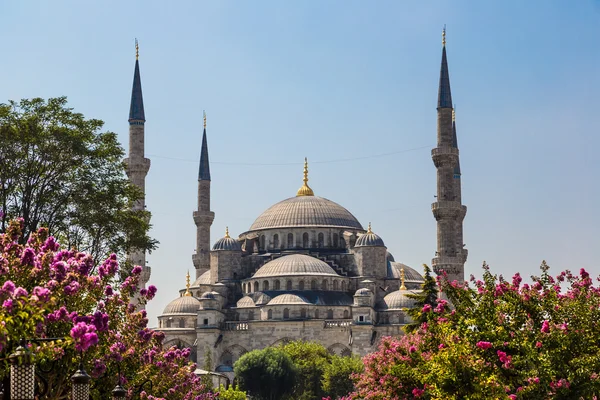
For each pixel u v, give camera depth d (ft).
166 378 192.85
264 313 642.63
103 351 144.15
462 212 638.94
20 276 132.67
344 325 633.61
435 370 158.51
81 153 263.90
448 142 571.69
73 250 152.15
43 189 261.03
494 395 150.51
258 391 567.59
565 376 151.74
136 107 592.60
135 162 581.12
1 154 255.91
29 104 267.39
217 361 635.66
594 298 163.53
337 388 550.36
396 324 635.66
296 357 593.42
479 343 157.79
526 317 166.71
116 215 269.85
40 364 126.72
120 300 154.40
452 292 179.32
